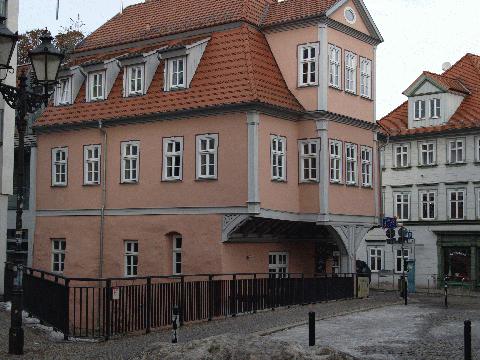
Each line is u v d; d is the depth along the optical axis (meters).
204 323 20.22
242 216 26.17
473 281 44.69
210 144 27.45
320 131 28.00
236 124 26.67
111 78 31.08
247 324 19.94
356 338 17.59
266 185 26.61
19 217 14.71
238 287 22.61
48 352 14.84
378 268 49.75
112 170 30.28
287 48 28.89
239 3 30.02
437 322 21.09
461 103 47.03
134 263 29.48
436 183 46.81
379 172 31.69
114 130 30.36
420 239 47.38
